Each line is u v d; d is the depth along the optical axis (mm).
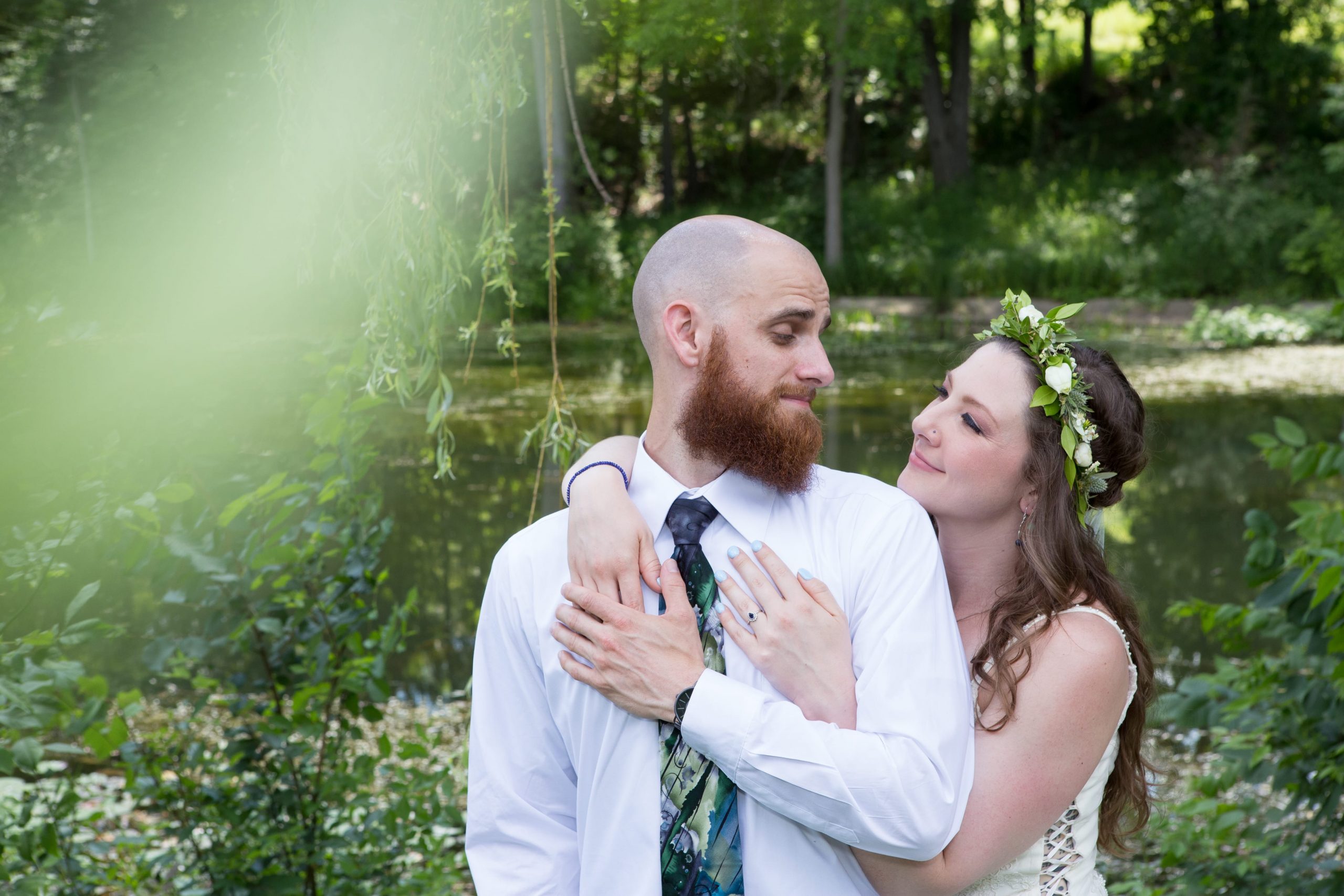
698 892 1406
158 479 2311
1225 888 2773
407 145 1912
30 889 2264
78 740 4164
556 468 8055
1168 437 9344
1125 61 27094
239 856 2615
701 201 22844
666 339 1513
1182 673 4859
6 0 13898
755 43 13984
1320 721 2660
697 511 1516
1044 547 1678
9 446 2074
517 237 16438
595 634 1431
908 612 1444
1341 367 12773
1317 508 2555
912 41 17906
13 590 2102
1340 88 18203
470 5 1895
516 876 1523
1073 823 1631
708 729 1368
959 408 1757
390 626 2582
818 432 1485
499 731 1566
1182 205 19359
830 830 1365
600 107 20297
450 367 12922
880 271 18984
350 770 2945
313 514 2674
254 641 2590
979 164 24484
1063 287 18172
